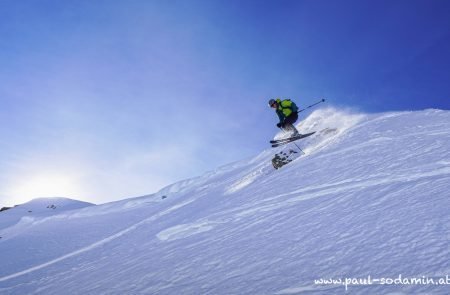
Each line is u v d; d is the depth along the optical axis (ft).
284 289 11.21
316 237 15.56
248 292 11.94
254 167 67.56
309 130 59.88
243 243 19.31
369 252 11.93
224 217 30.42
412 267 9.94
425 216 13.41
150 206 99.71
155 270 20.39
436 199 14.99
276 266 13.65
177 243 27.68
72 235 76.28
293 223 19.60
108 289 19.97
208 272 16.11
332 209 19.53
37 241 75.25
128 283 19.63
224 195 51.72
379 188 20.56
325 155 40.29
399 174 22.36
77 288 24.18
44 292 27.45
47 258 53.16
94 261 36.52
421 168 22.15
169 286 16.05
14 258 60.23
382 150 32.53
